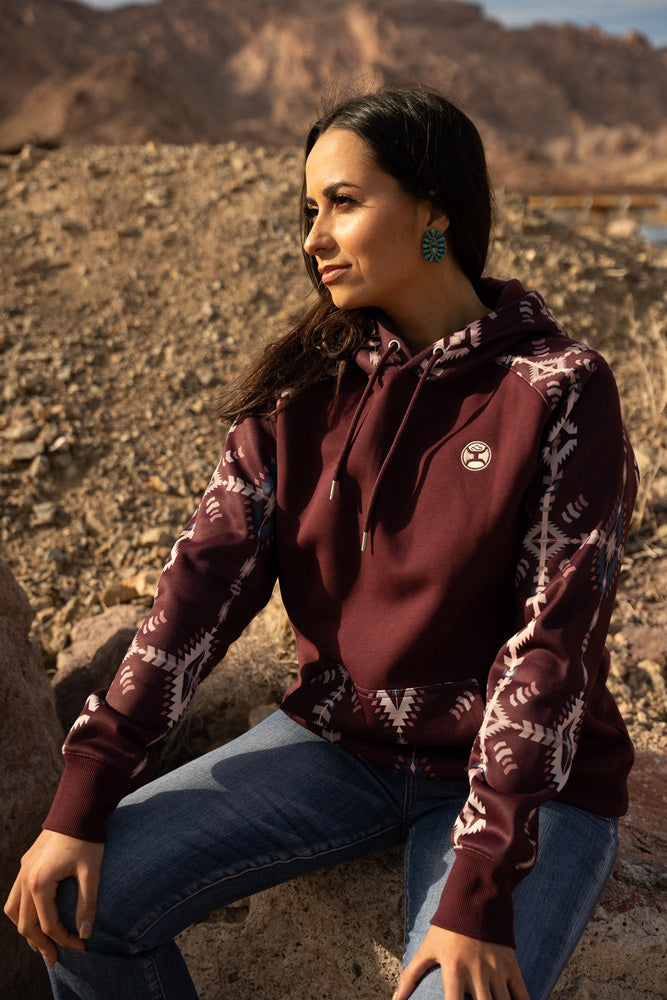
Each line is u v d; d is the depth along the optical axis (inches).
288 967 75.6
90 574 141.9
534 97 4298.7
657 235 428.8
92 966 56.7
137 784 58.4
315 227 61.3
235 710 107.4
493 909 50.1
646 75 4781.0
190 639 60.6
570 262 231.1
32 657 89.8
